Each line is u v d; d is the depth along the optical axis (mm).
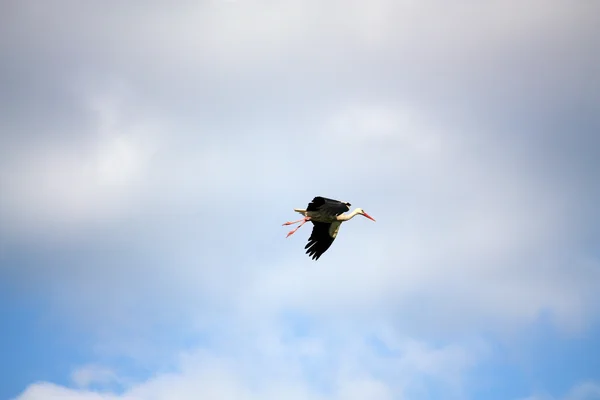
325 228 39281
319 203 37281
